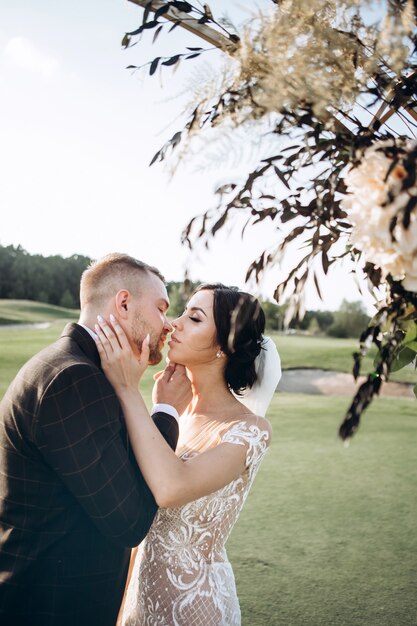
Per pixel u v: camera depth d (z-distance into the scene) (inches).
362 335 37.5
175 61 42.5
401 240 32.1
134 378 66.6
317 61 34.9
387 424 317.4
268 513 176.2
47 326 1142.3
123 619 77.0
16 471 63.2
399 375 476.7
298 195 38.0
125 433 65.8
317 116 35.2
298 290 39.8
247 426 70.3
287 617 115.6
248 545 152.1
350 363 613.9
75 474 60.2
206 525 68.6
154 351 73.3
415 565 139.7
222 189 37.5
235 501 69.5
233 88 37.9
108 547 64.6
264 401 83.9
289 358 646.5
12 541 62.6
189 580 67.9
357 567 138.9
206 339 73.4
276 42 34.7
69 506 63.5
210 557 69.4
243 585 129.6
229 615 70.3
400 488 200.7
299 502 186.1
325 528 164.1
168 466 62.1
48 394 61.2
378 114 39.5
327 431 299.0
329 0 36.2
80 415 60.9
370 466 229.8
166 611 68.4
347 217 36.4
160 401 76.2
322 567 138.6
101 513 60.4
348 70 35.4
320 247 39.1
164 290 74.4
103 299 70.7
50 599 61.6
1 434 65.3
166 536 69.8
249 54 35.8
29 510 62.8
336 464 233.1
